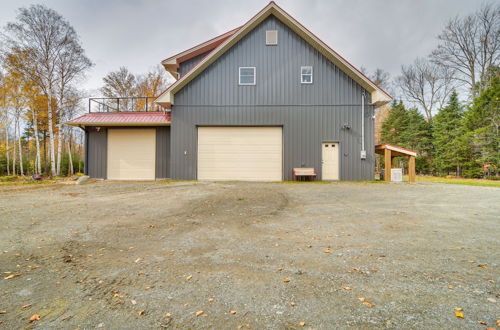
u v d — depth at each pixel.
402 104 25.39
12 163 20.66
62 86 16.55
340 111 11.75
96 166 12.95
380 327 1.56
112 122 12.27
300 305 1.83
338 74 11.83
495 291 2.00
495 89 16.14
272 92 11.90
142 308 1.83
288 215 4.89
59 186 9.86
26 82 15.32
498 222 4.21
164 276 2.35
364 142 11.66
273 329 1.57
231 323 1.64
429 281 2.18
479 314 1.69
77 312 1.79
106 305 1.88
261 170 11.92
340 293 2.00
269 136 11.97
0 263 2.69
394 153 12.78
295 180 11.63
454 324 1.58
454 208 5.40
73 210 5.40
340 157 11.67
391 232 3.68
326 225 4.13
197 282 2.22
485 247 3.01
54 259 2.79
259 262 2.66
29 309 1.83
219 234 3.69
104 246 3.21
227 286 2.14
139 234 3.71
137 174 12.80
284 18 11.66
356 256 2.79
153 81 28.27
